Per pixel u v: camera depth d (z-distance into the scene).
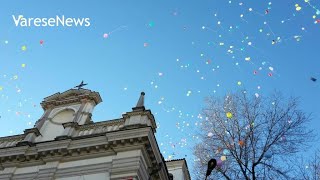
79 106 24.17
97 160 19.22
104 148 19.33
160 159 20.00
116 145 19.05
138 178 17.91
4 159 20.59
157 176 19.97
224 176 18.58
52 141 20.17
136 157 18.33
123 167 18.09
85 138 19.81
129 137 18.81
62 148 19.75
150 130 18.86
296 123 19.48
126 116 20.86
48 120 23.77
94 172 18.72
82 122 22.67
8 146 21.47
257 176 18.12
